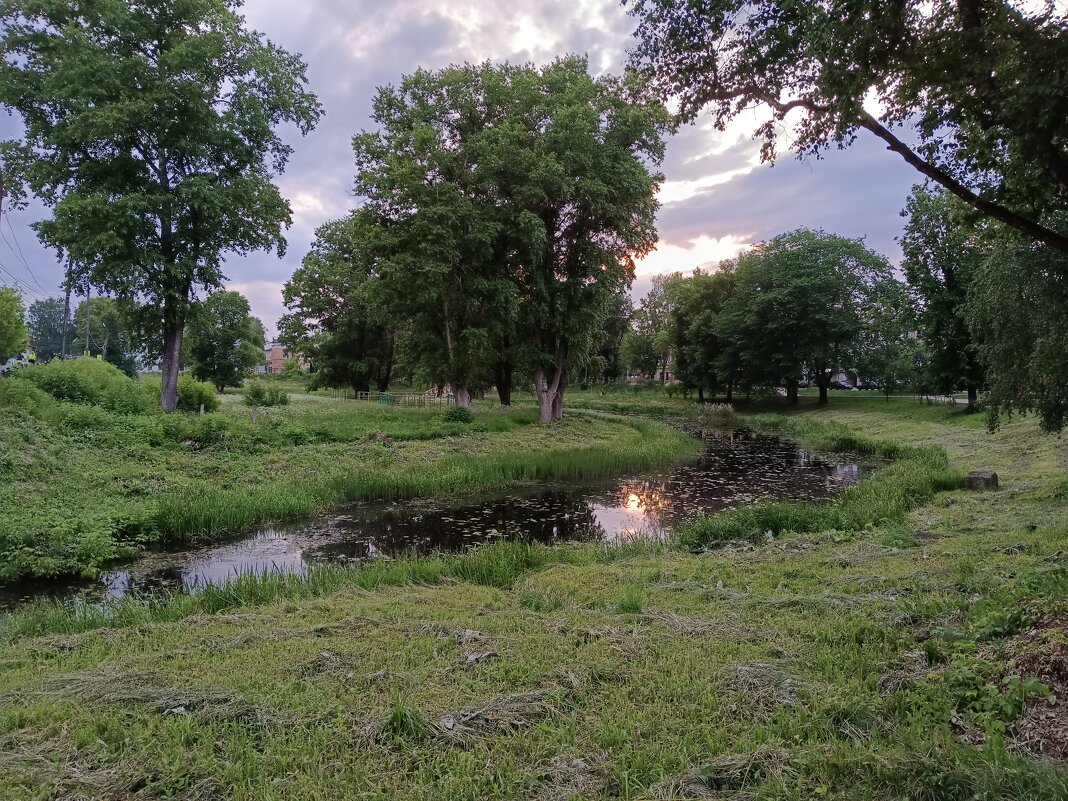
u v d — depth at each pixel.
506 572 8.70
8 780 3.34
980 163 6.89
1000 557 7.52
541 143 26.53
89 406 18.05
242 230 24.30
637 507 15.23
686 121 7.33
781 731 3.72
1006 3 5.03
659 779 3.29
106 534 10.41
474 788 3.21
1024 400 12.11
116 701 4.29
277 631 5.83
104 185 21.94
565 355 31.19
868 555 8.31
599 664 4.74
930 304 27.67
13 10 20.97
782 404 46.75
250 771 3.43
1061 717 3.50
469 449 21.52
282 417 23.16
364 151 29.11
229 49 23.33
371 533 12.62
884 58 5.29
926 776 3.04
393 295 26.94
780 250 42.69
